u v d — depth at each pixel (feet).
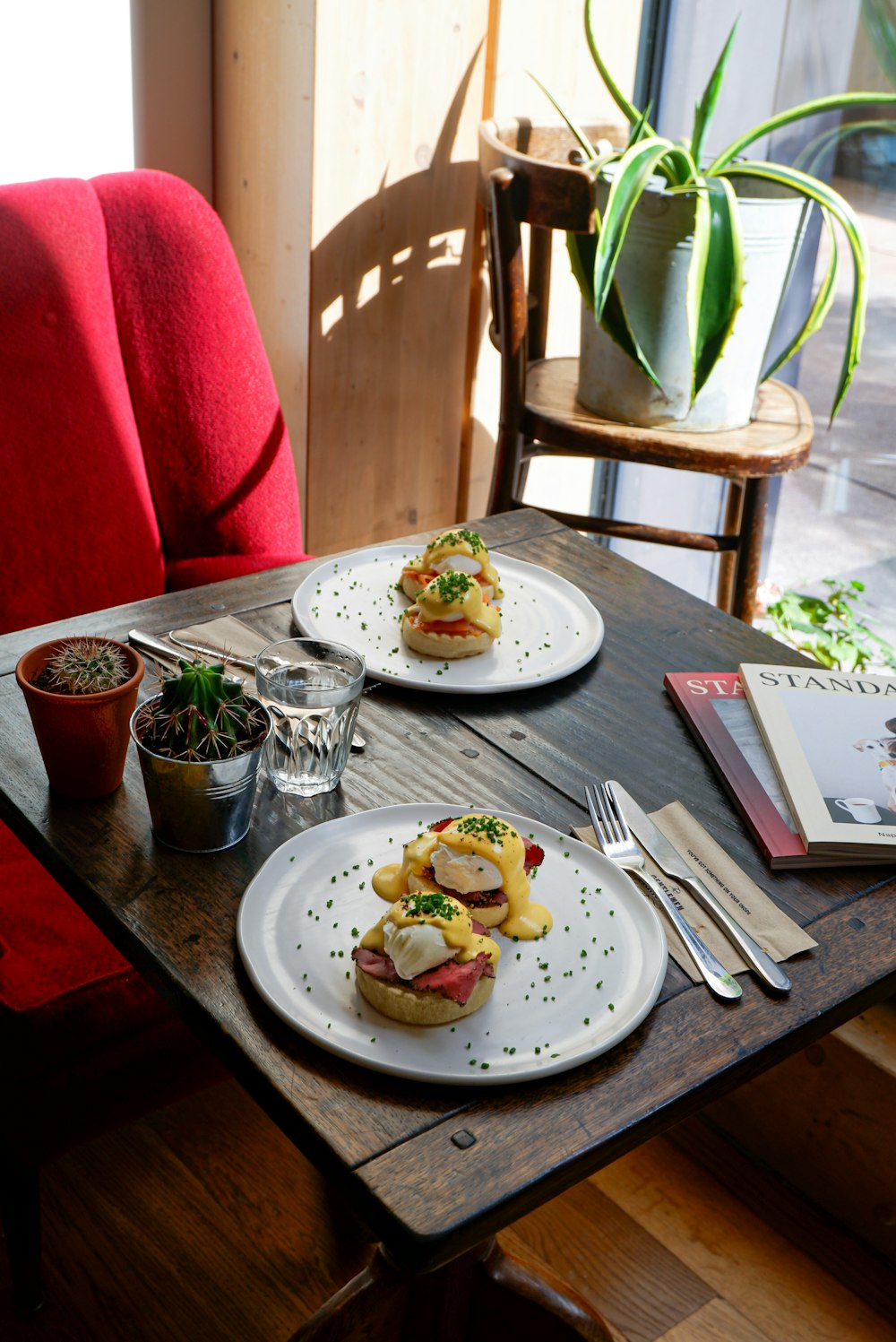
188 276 5.18
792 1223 4.73
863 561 6.87
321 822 2.97
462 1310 3.32
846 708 3.44
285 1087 2.22
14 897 3.87
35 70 5.57
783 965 2.62
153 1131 4.83
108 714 2.85
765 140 6.84
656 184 5.56
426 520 7.43
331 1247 4.43
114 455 5.10
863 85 6.22
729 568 7.09
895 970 2.64
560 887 2.76
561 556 4.42
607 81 5.69
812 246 6.66
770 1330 4.29
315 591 3.95
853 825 2.96
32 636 3.65
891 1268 4.57
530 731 3.40
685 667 3.77
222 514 5.37
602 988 2.48
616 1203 4.75
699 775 3.27
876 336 6.51
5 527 4.84
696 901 2.79
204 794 2.71
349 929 2.60
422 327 6.77
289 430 6.63
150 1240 4.38
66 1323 4.07
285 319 6.40
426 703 3.48
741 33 6.74
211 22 6.05
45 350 4.87
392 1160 2.08
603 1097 2.24
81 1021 3.50
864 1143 4.57
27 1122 3.55
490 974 2.40
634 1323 4.26
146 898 2.67
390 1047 2.29
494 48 6.32
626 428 5.86
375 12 5.74
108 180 5.08
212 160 6.41
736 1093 4.98
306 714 2.95
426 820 2.94
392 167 6.19
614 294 5.58
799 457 5.80
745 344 5.66
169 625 3.75
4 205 4.76
